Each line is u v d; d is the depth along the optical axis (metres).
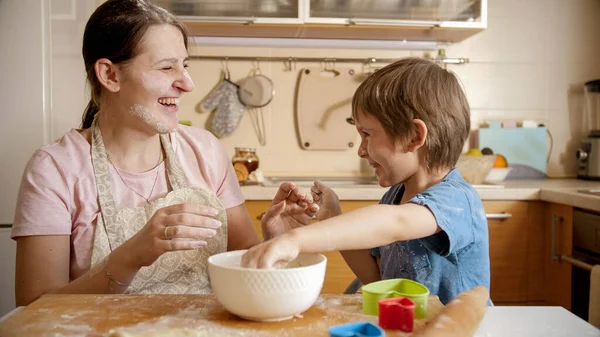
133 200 1.23
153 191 1.25
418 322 0.77
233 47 2.73
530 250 2.34
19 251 1.13
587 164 2.74
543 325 0.78
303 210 1.22
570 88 2.88
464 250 1.08
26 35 1.80
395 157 1.11
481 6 2.52
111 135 1.23
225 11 2.44
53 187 1.15
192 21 2.41
